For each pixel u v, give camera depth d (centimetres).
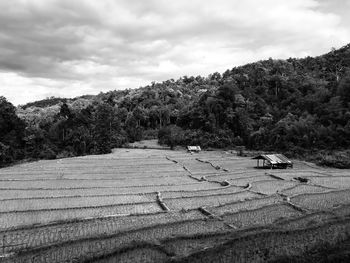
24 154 8700
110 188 4203
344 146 7881
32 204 3247
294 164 7162
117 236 2081
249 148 10112
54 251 1806
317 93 10744
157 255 1686
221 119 11875
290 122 9525
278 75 13175
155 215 2811
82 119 11238
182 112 13838
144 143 11944
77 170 5891
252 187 4325
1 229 2323
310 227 1948
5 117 8994
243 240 1742
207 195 3716
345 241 1711
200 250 1642
